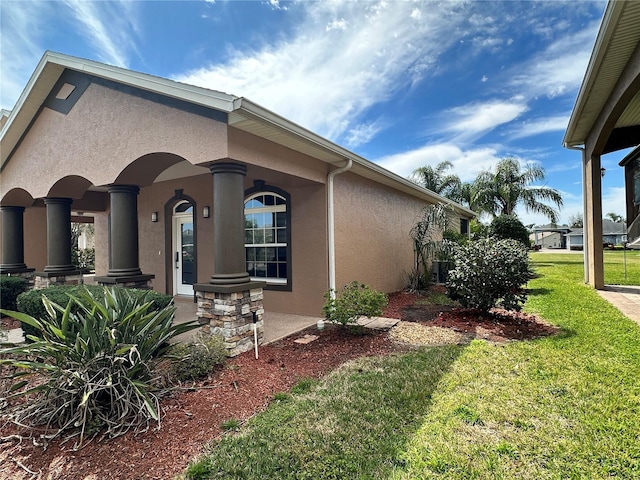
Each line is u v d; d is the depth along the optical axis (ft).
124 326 11.13
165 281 30.73
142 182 20.49
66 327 10.53
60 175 22.40
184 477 7.83
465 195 72.33
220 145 15.24
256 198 26.30
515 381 11.99
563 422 9.46
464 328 19.08
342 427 9.55
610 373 12.30
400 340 17.52
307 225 23.34
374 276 28.91
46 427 9.53
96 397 9.94
